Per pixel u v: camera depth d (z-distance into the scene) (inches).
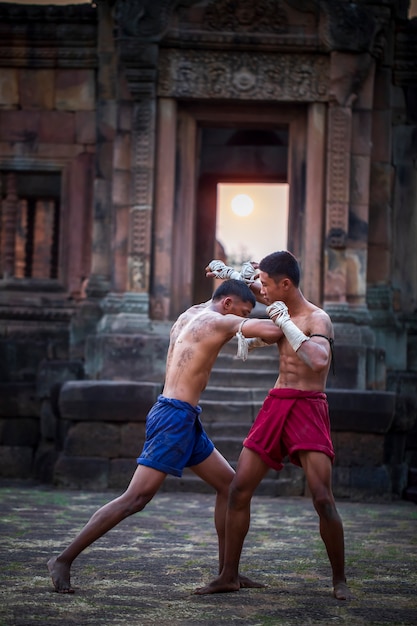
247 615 240.1
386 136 657.6
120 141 633.6
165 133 628.1
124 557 324.5
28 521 408.8
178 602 254.5
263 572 303.7
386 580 293.7
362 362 600.7
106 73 654.5
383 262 654.5
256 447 273.3
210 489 544.1
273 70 623.2
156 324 619.8
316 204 628.7
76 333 646.5
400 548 360.8
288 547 357.4
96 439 551.8
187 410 277.7
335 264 620.7
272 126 655.8
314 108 626.5
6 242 681.0
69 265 674.8
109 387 549.0
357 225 629.9
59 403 553.0
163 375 604.4
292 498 535.2
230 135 818.2
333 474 546.3
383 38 631.2
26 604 247.4
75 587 271.4
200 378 283.1
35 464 625.3
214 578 289.1
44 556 321.4
